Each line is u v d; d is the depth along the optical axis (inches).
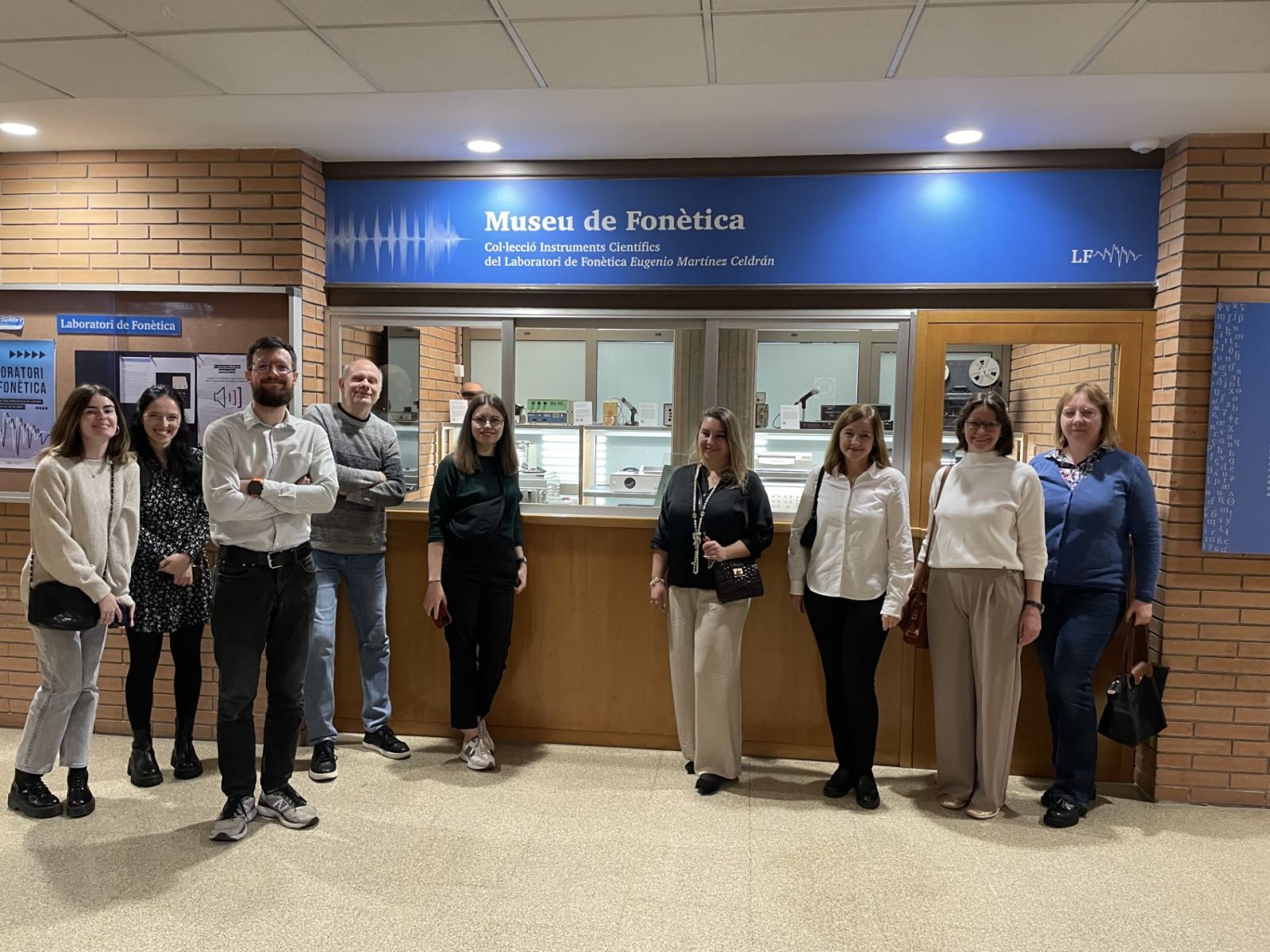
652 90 115.5
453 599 132.2
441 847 109.2
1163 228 132.0
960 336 137.1
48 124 132.3
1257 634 127.3
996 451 121.5
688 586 127.0
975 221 136.6
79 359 147.8
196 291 144.3
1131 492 121.9
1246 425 125.7
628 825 116.5
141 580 121.9
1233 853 112.5
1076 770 121.6
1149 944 91.4
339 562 136.3
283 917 92.9
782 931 92.2
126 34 100.5
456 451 134.0
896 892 100.4
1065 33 95.9
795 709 141.6
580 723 146.8
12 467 149.3
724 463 127.0
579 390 157.0
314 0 91.7
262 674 144.4
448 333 155.7
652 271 143.7
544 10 92.8
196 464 128.6
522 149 140.3
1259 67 103.7
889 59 104.0
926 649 129.9
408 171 147.7
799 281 140.6
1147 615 121.2
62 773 131.1
